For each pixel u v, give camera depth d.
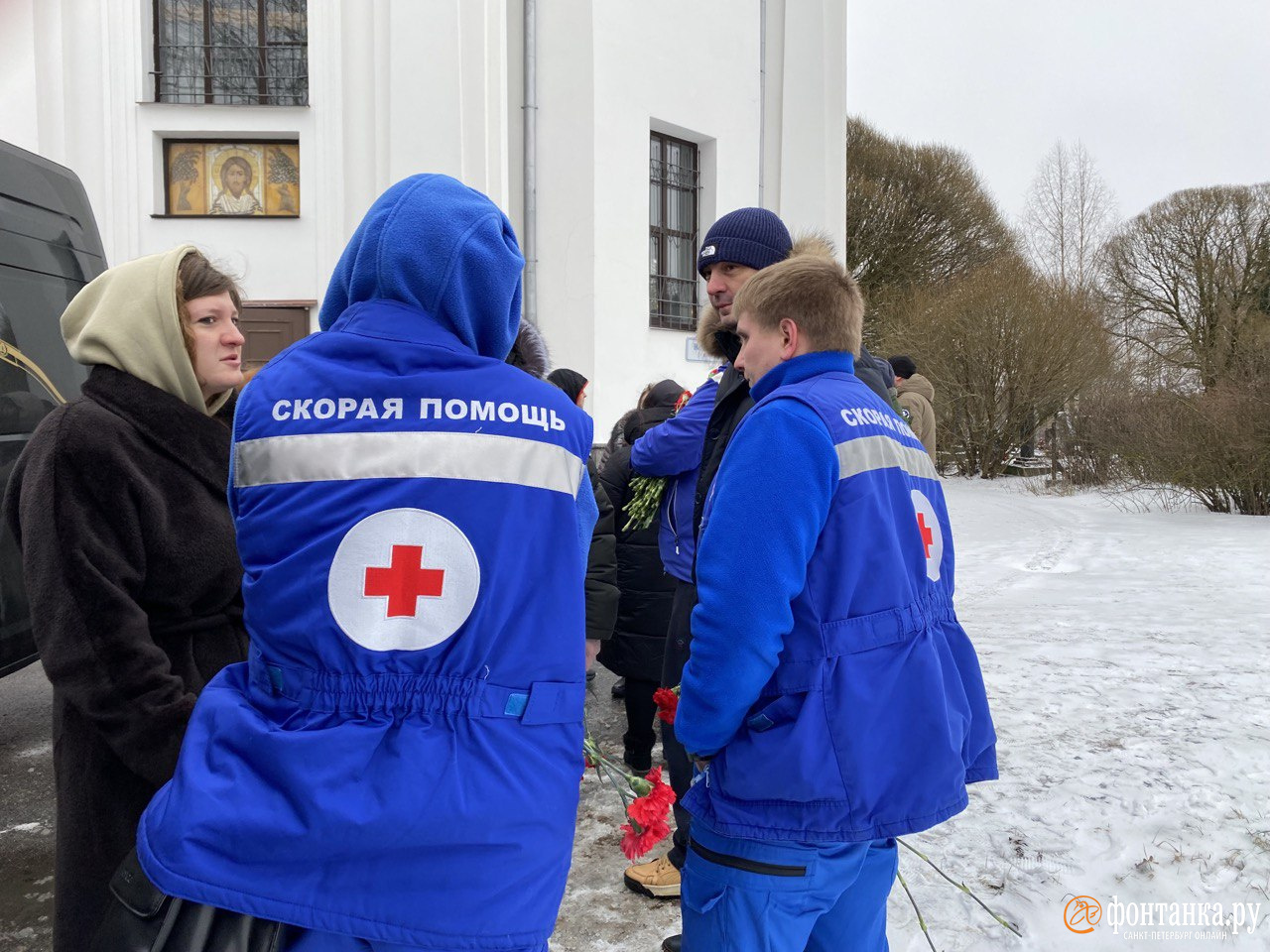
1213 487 12.48
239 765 1.16
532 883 1.17
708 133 11.57
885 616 1.54
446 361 1.28
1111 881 2.65
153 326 1.68
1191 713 4.00
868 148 28.91
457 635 1.19
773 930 1.57
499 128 9.36
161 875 1.11
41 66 8.82
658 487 2.62
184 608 1.65
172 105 9.11
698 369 11.64
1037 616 6.24
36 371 3.82
